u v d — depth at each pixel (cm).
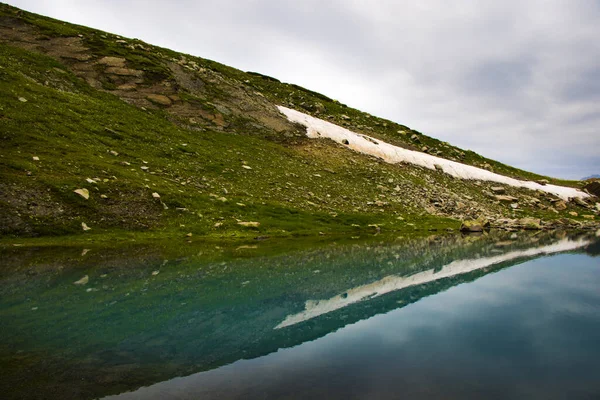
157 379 584
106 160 3338
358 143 7050
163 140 4475
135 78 5972
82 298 1093
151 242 2302
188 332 817
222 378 579
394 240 2877
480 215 5178
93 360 659
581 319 866
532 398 496
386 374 582
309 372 598
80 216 2452
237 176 4247
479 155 11019
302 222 3450
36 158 2812
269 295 1156
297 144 6156
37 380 582
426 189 5662
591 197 8725
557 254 2119
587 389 523
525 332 778
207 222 2914
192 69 7256
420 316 911
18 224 2169
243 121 6269
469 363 621
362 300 1087
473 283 1306
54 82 4806
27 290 1177
